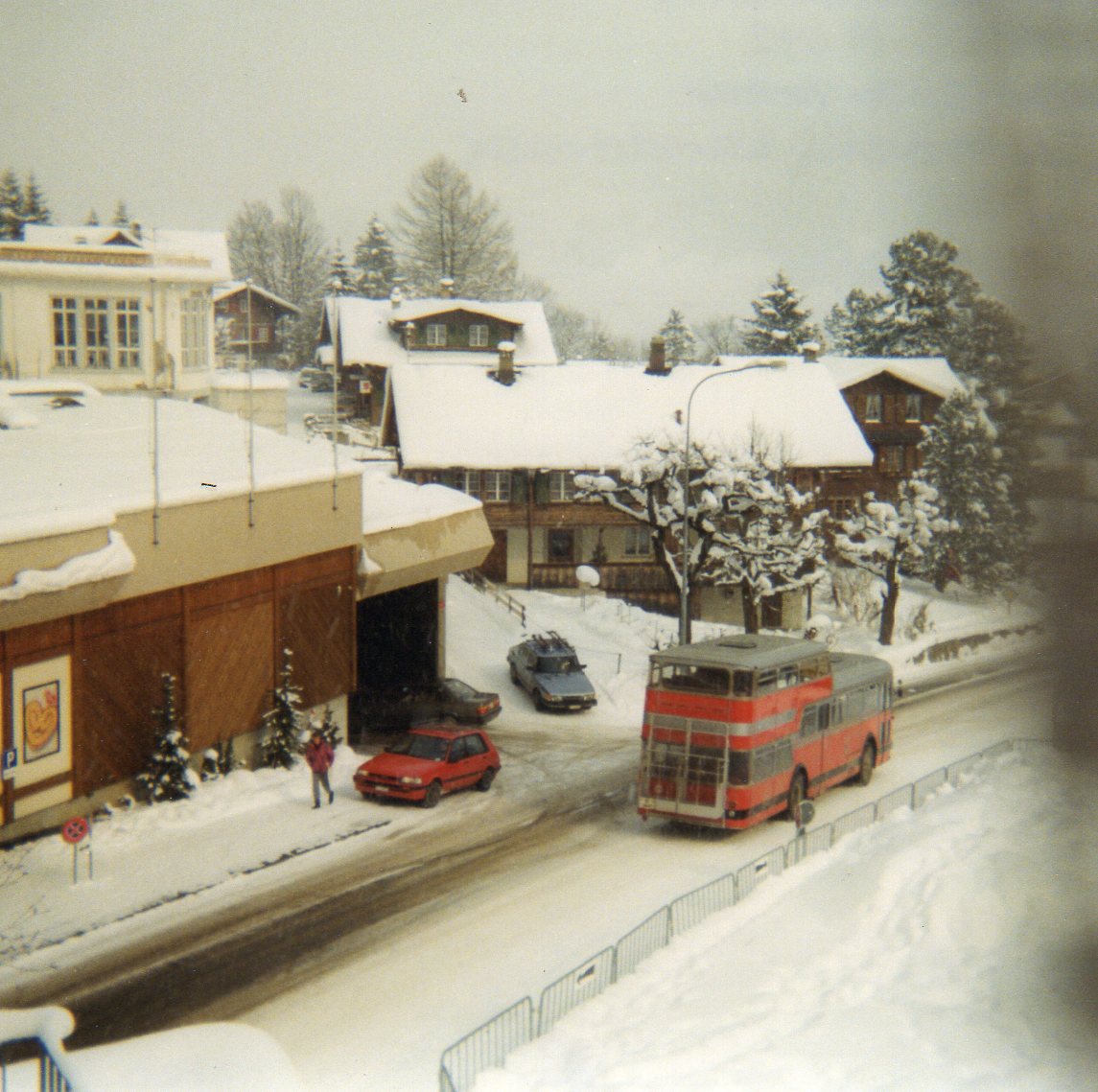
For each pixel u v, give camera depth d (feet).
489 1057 48.85
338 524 101.35
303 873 74.95
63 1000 55.77
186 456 95.66
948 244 290.35
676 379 213.46
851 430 208.23
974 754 108.47
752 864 70.64
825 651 93.20
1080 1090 38.40
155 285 138.51
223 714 92.32
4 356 130.00
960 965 50.65
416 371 204.13
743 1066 42.19
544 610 172.35
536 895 71.31
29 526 71.26
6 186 333.42
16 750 73.61
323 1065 49.47
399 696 120.47
